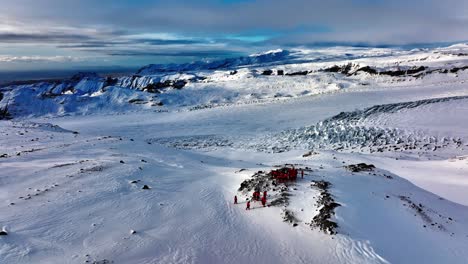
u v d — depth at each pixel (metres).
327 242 17.73
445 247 18.64
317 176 28.97
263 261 16.47
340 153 47.69
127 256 16.14
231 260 16.47
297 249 17.44
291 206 22.16
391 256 16.64
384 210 22.27
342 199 22.53
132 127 89.81
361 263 15.91
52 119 116.75
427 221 22.03
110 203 22.56
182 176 31.33
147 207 22.34
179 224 20.16
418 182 34.19
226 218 21.39
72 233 18.06
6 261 14.81
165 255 16.50
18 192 23.92
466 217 25.34
